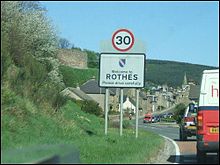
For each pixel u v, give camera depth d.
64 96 24.92
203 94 16.23
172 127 64.75
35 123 18.41
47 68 26.31
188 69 179.75
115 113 105.00
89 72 111.06
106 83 22.53
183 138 29.95
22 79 20.08
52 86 24.03
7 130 15.60
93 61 129.50
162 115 130.62
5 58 17.67
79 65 108.06
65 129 20.44
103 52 22.45
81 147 16.83
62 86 29.42
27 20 24.78
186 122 29.62
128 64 22.41
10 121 16.00
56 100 23.17
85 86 108.88
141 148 18.98
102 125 35.16
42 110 20.81
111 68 22.47
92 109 44.59
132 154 16.80
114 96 119.81
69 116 26.25
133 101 132.50
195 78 173.12
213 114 15.68
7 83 17.64
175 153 20.17
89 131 24.11
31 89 20.50
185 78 175.75
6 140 14.66
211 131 15.64
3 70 17.42
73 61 104.69
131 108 126.38
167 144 25.36
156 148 20.86
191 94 84.50
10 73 18.70
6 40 18.28
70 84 87.75
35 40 25.75
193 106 21.73
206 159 16.73
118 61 22.39
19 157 10.56
